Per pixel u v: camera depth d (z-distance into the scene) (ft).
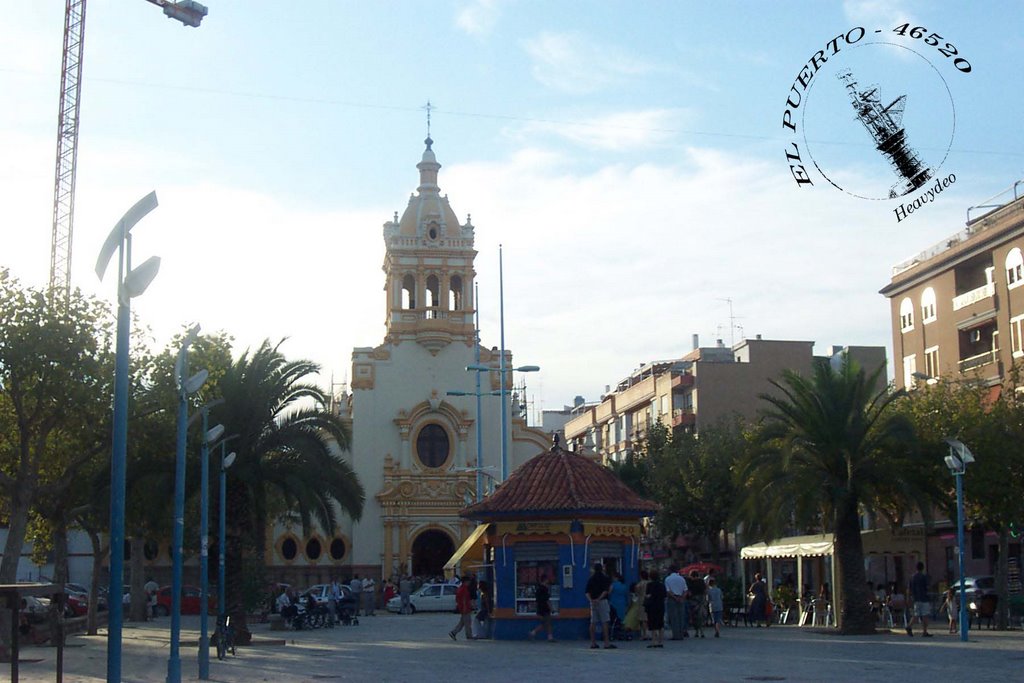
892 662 90.68
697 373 298.97
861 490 127.34
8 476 135.64
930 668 84.84
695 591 141.69
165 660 110.22
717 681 77.71
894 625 143.33
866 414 130.72
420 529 270.46
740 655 100.94
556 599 127.24
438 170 295.69
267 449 136.98
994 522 150.51
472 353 283.18
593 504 126.00
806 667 87.51
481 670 90.22
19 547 127.34
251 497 135.54
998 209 213.46
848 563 132.16
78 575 282.15
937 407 156.46
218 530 126.52
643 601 120.67
